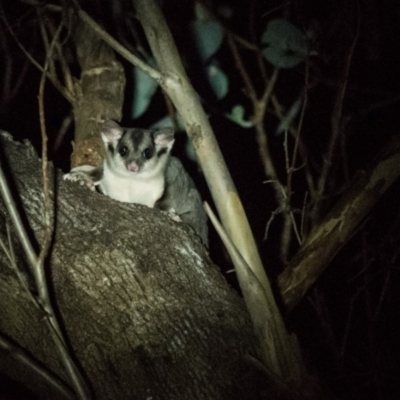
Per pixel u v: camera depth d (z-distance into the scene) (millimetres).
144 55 801
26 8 889
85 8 766
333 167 764
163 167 709
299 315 868
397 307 901
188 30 858
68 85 761
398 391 842
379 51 876
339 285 914
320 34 816
